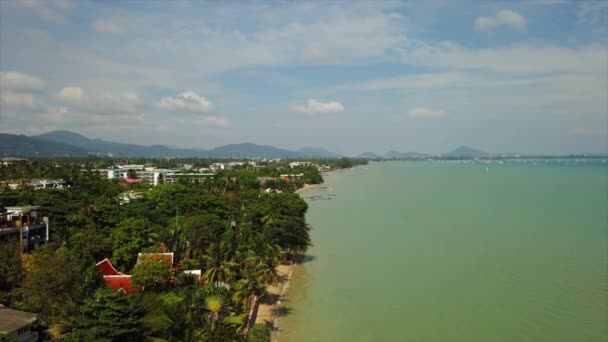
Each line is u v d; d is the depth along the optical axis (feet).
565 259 313.53
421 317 215.51
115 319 129.70
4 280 180.96
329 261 318.86
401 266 304.09
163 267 194.18
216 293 184.75
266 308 224.12
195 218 313.73
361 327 204.03
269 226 330.54
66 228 272.51
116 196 473.26
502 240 377.50
